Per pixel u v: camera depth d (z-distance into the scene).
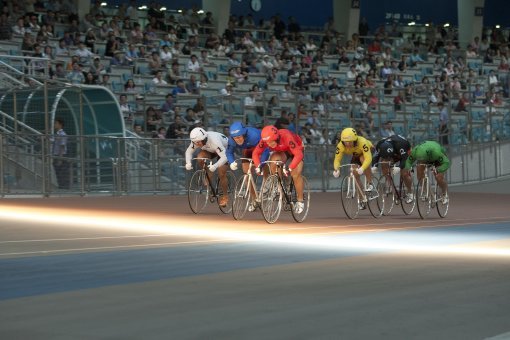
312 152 36.66
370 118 38.06
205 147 24.00
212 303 9.45
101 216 23.34
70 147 31.20
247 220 22.52
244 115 35.12
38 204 27.48
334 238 17.88
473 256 14.53
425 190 24.58
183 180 34.31
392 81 49.38
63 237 17.38
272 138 21.06
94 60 39.25
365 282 11.14
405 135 38.97
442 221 23.66
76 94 32.53
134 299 9.70
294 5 60.69
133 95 36.94
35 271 12.05
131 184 32.69
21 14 43.47
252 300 9.66
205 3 52.28
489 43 60.56
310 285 10.84
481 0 60.59
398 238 18.12
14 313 8.80
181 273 11.97
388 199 25.17
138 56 43.41
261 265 12.98
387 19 63.94
